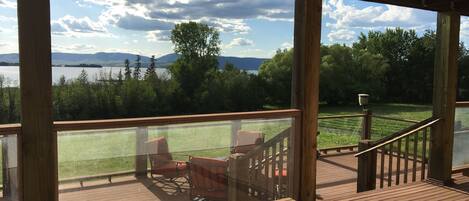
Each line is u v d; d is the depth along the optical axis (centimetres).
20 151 282
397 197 450
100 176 314
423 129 519
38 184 287
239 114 372
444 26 484
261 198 395
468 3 466
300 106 404
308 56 395
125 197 327
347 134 1038
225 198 378
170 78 1254
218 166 371
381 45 2545
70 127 296
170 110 1223
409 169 693
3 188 281
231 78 1390
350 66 2347
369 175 521
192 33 1545
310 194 412
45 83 283
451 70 488
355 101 2328
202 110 1283
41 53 280
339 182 643
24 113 280
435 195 458
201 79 1319
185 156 352
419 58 2423
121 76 1171
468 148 560
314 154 412
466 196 456
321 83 2273
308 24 391
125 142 321
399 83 2447
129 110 1152
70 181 303
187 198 358
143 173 333
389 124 1099
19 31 273
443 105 494
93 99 1112
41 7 277
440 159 498
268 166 396
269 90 1552
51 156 290
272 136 393
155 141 335
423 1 461
